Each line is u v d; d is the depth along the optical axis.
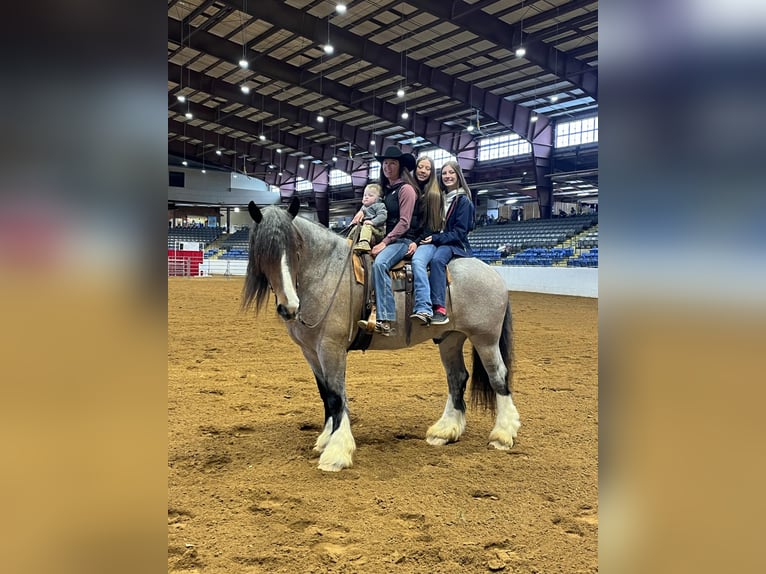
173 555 2.13
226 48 17.94
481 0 13.88
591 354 7.19
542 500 2.71
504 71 18.36
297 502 2.64
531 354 7.18
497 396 3.63
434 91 21.41
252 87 23.16
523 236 24.55
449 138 25.80
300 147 30.67
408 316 3.33
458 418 3.69
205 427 3.77
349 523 2.42
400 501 2.66
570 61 16.64
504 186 26.98
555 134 23.09
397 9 15.11
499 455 3.37
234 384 5.10
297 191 40.25
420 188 3.56
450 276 3.42
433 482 2.91
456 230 3.51
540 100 20.66
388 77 20.25
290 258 2.92
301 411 4.23
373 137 28.02
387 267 3.20
